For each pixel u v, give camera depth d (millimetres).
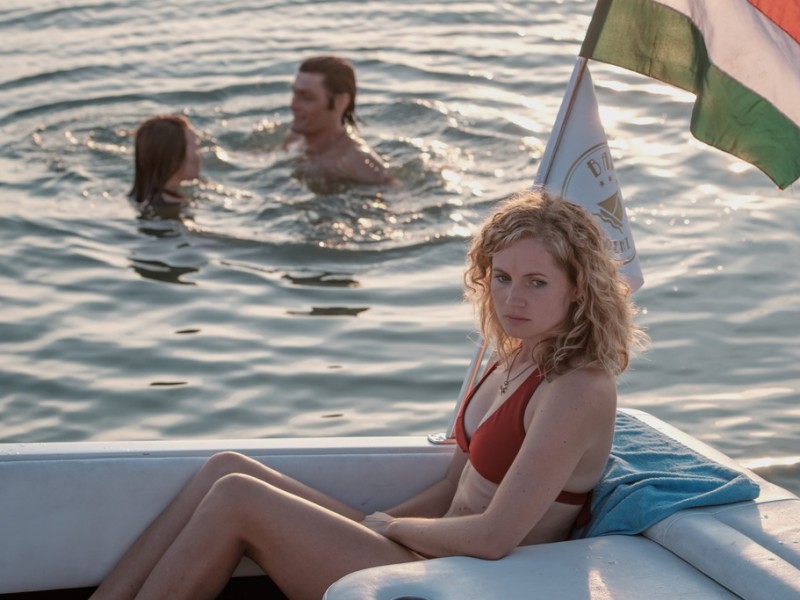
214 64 10078
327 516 2664
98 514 2842
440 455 3080
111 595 2750
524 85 9430
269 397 4840
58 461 2809
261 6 12242
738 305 5691
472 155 7914
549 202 2613
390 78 9641
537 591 2281
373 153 7539
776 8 2938
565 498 2633
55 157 7840
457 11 11938
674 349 5281
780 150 3049
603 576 2350
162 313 5609
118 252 6332
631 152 7734
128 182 7414
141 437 4516
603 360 2559
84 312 5594
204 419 4664
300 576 2645
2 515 2775
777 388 4949
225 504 2625
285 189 7266
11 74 9703
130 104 9016
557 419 2498
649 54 3082
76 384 4906
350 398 4848
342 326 5500
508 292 2574
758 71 3002
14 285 5855
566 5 12289
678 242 6402
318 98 7496
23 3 12148
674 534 2463
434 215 6906
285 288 5930
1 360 5082
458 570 2371
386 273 6145
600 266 2561
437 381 4984
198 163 7281
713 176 7328
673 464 2777
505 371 2834
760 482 2678
